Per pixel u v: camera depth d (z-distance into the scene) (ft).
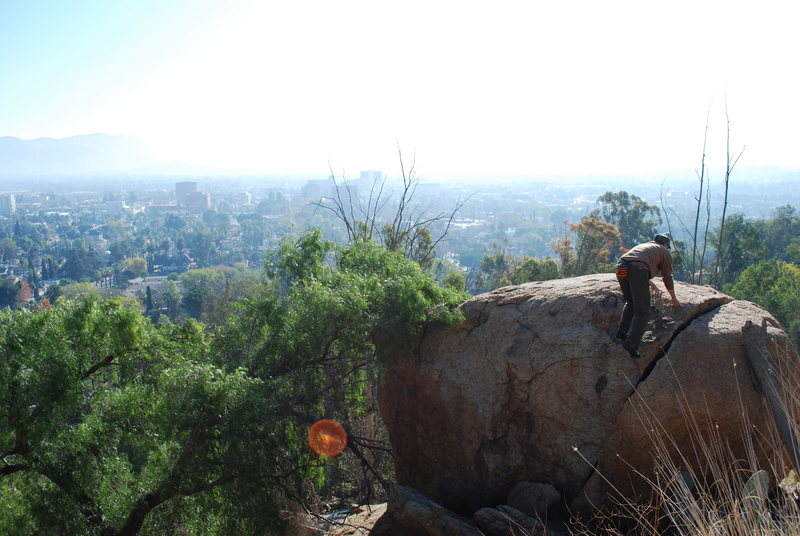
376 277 29.78
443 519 22.26
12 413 22.48
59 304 26.04
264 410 24.99
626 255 21.62
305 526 29.86
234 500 24.91
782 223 192.13
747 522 14.02
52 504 23.45
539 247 447.83
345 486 41.14
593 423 22.39
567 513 22.67
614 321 23.21
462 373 26.45
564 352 23.43
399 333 28.19
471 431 25.79
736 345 20.62
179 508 26.11
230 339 31.22
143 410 27.53
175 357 28.55
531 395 24.11
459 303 29.50
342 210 57.41
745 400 19.95
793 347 20.74
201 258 460.96
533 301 26.11
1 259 451.53
